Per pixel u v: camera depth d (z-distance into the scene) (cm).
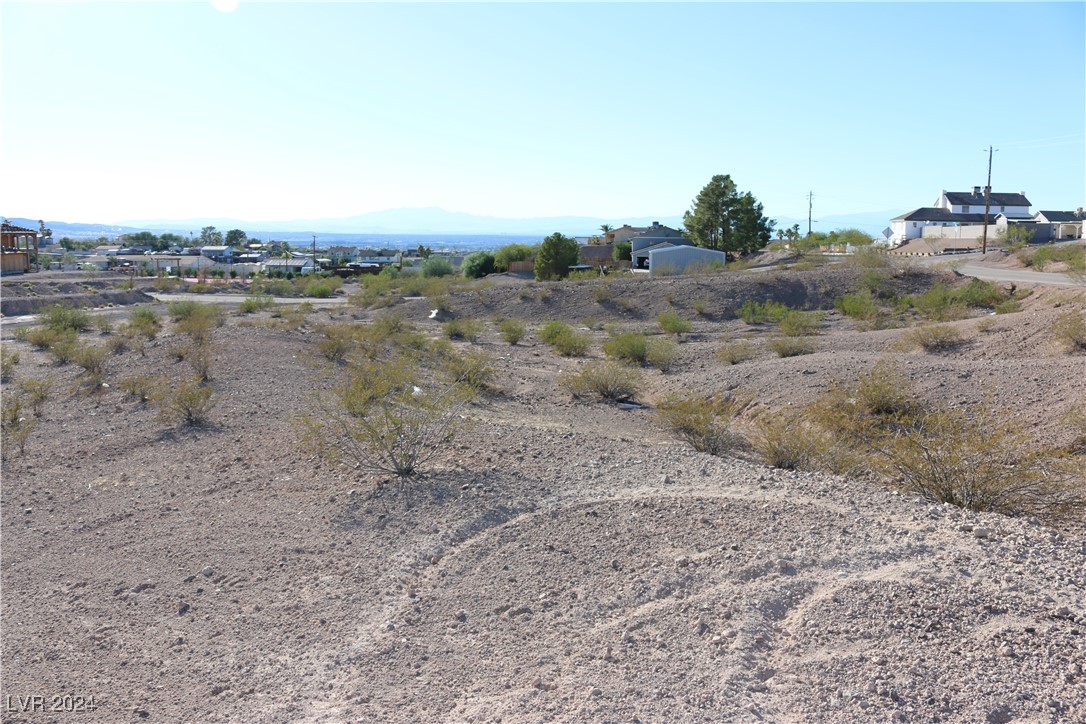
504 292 4709
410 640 549
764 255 7831
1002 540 646
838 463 1060
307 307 4559
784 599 553
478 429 1203
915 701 428
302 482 930
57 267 8569
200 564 706
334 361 2016
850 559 606
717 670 471
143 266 9900
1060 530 798
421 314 4572
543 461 973
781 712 430
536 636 543
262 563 700
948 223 9619
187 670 527
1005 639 481
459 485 870
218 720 466
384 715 461
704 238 8606
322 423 1112
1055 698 423
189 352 1914
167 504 880
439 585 635
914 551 620
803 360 1995
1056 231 8450
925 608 520
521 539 710
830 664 467
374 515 801
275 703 482
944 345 2227
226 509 852
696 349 2764
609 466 936
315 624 584
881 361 1691
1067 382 1418
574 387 1986
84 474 1026
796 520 696
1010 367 1592
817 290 4384
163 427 1266
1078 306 2081
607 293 4531
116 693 500
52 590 664
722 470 905
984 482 869
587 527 721
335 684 501
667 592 583
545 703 457
